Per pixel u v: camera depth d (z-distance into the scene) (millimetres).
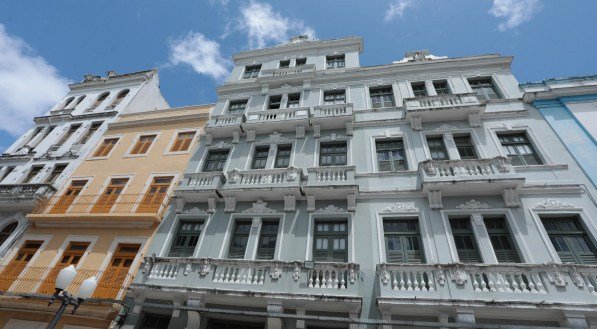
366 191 12758
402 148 14469
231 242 12859
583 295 8453
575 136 12828
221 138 17375
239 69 22266
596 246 9992
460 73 17062
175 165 16844
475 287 9109
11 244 15234
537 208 11031
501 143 13562
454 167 12078
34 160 20062
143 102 24656
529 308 8398
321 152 15320
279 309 9938
